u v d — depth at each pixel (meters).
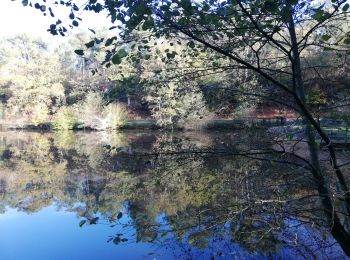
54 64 43.47
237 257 4.77
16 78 41.53
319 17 2.32
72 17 2.39
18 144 26.98
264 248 4.75
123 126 32.78
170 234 5.33
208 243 5.20
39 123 39.78
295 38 2.83
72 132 34.44
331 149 3.19
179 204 6.90
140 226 3.82
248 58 3.24
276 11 2.37
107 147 3.49
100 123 33.28
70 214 9.39
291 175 3.58
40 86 40.31
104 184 12.35
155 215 6.80
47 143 26.80
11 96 45.09
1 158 20.45
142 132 29.38
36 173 15.73
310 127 3.26
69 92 42.09
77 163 17.70
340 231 3.36
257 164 4.05
